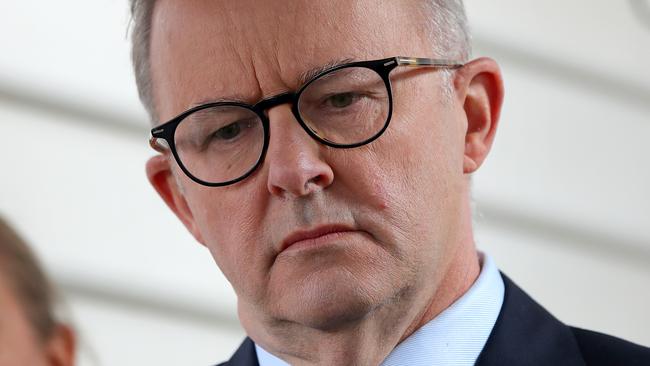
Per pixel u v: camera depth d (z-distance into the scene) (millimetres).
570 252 5527
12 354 2361
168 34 2879
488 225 5422
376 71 2707
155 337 4922
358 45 2725
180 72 2840
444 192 2781
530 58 5609
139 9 3002
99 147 4961
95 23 5016
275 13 2727
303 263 2658
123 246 4926
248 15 2742
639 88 5750
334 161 2660
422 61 2771
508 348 2912
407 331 2865
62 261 4809
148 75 2996
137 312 4918
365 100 2699
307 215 2633
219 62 2760
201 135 2797
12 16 4895
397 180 2691
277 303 2725
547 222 5512
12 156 4816
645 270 5621
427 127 2754
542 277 5457
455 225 2842
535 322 2996
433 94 2787
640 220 5637
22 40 4891
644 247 5625
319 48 2709
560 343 2955
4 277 2396
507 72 5582
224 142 2775
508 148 5516
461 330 2898
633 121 5723
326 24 2721
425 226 2723
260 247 2719
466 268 2941
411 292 2744
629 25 5789
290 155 2637
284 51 2707
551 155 5578
